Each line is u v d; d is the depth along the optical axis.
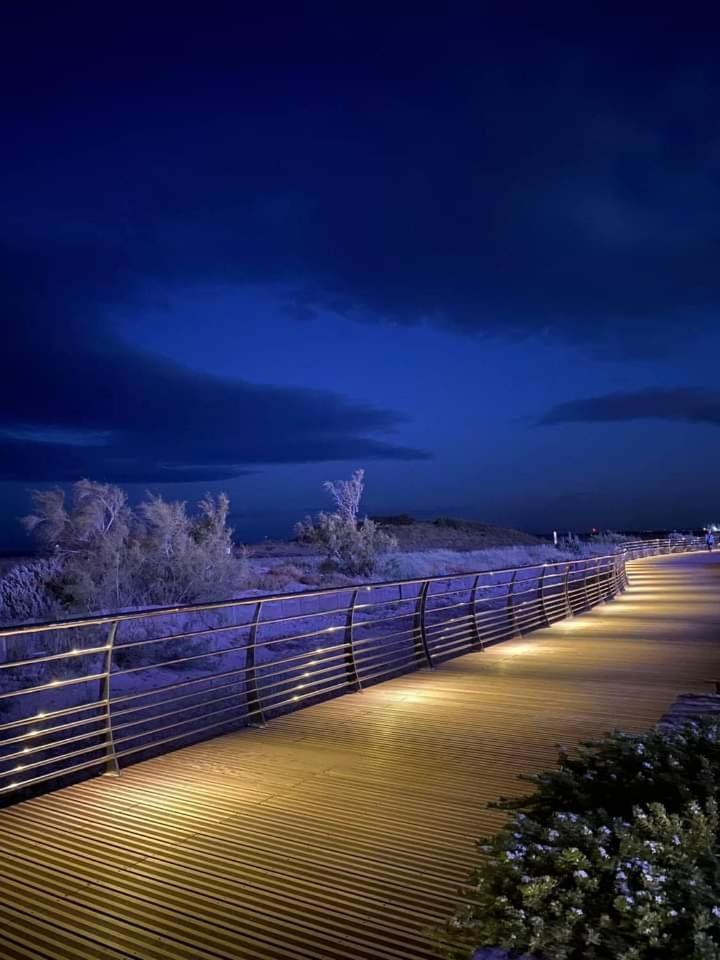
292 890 3.74
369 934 3.33
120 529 19.86
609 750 4.23
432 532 64.50
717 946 2.61
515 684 8.75
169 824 4.61
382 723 7.04
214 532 22.55
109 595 18.33
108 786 5.34
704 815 3.38
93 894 3.71
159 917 3.48
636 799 3.84
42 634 13.58
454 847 4.25
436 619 18.64
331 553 28.92
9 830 4.52
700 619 14.88
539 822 3.89
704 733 4.32
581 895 2.95
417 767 5.70
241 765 5.79
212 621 16.58
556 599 16.03
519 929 2.94
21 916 3.50
